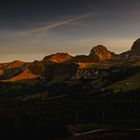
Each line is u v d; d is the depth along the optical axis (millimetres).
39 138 182625
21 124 188750
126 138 159500
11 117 193875
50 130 187750
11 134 182750
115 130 183000
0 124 187000
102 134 174375
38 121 194500
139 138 157750
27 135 183500
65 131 189375
